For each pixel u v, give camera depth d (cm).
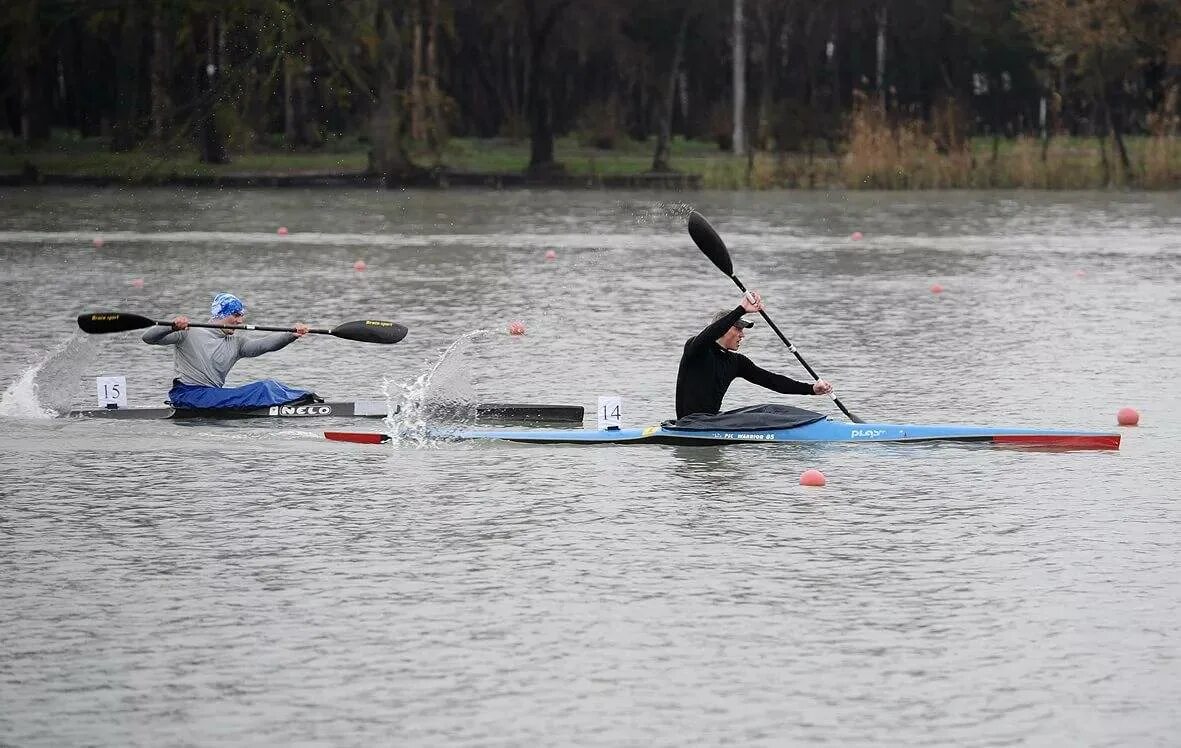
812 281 10775
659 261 12144
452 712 3197
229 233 14588
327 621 3725
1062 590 3950
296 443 5656
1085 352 7662
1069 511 4703
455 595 3912
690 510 4719
